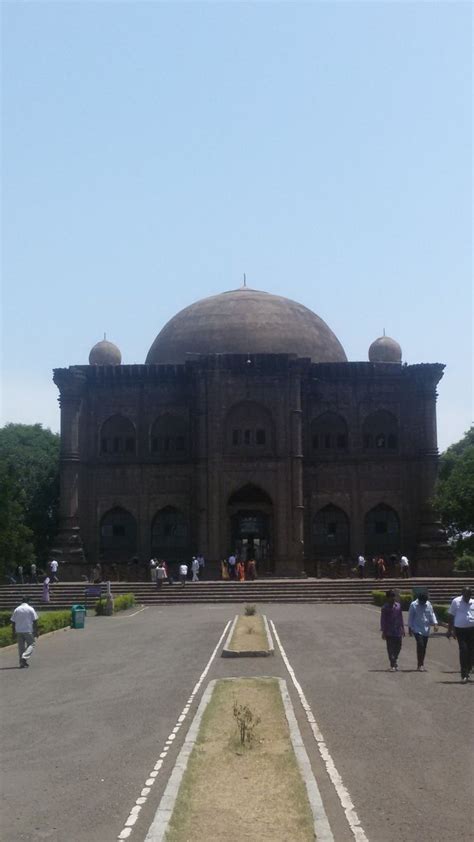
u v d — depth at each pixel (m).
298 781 10.25
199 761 11.26
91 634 30.59
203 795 9.79
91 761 11.91
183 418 58.97
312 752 12.09
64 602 45.94
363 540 58.09
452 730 13.51
